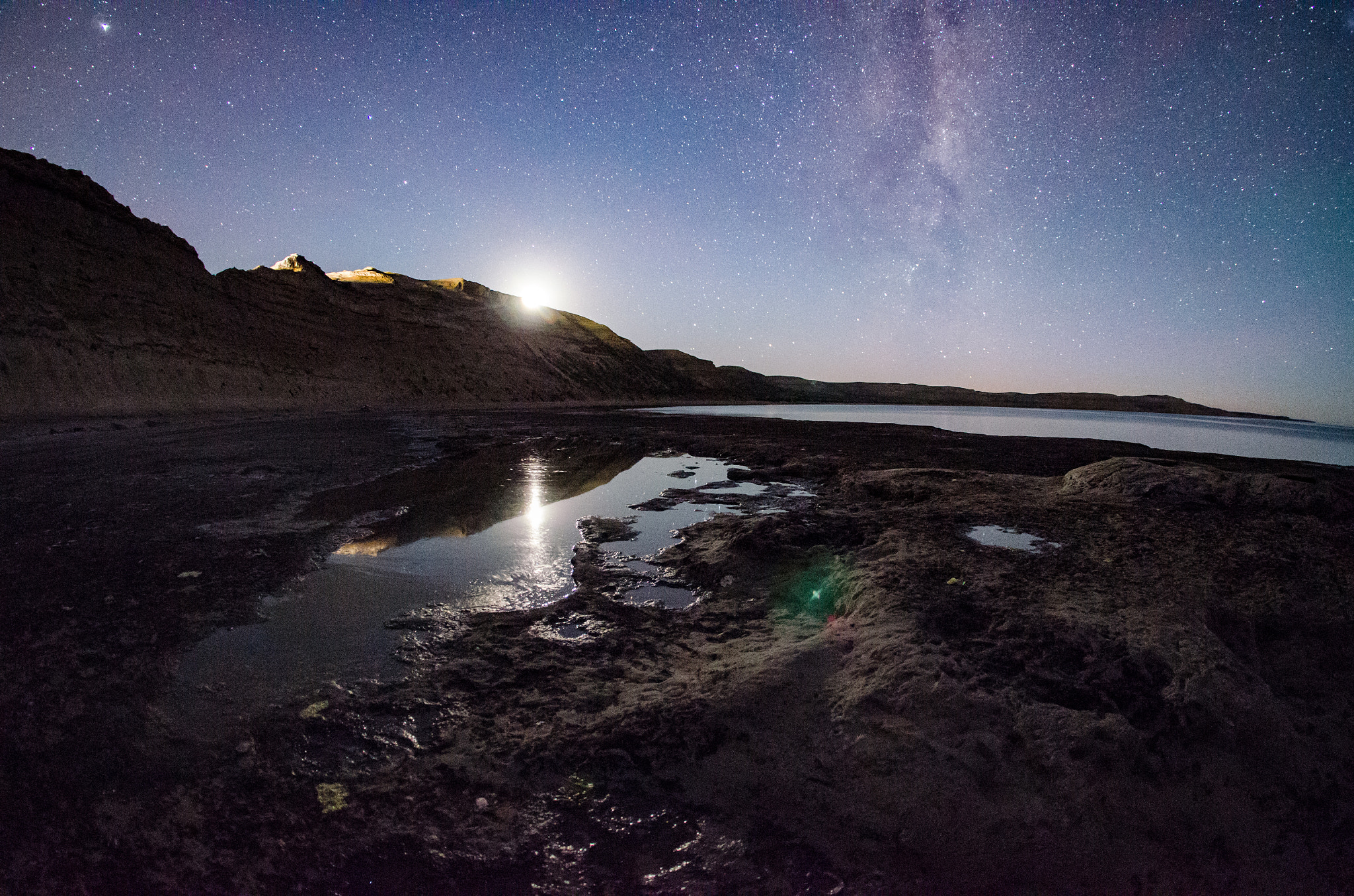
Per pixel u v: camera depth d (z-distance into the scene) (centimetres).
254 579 423
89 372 1686
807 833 189
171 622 347
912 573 371
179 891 169
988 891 172
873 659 260
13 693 268
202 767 220
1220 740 220
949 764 205
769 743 223
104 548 492
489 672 289
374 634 333
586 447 1350
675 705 243
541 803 202
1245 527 508
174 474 846
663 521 608
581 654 308
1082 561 405
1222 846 192
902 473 801
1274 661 299
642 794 205
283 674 287
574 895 168
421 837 187
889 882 173
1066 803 195
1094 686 245
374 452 1169
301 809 200
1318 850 193
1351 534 484
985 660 268
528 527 583
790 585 399
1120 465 690
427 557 482
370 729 243
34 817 196
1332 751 231
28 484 755
